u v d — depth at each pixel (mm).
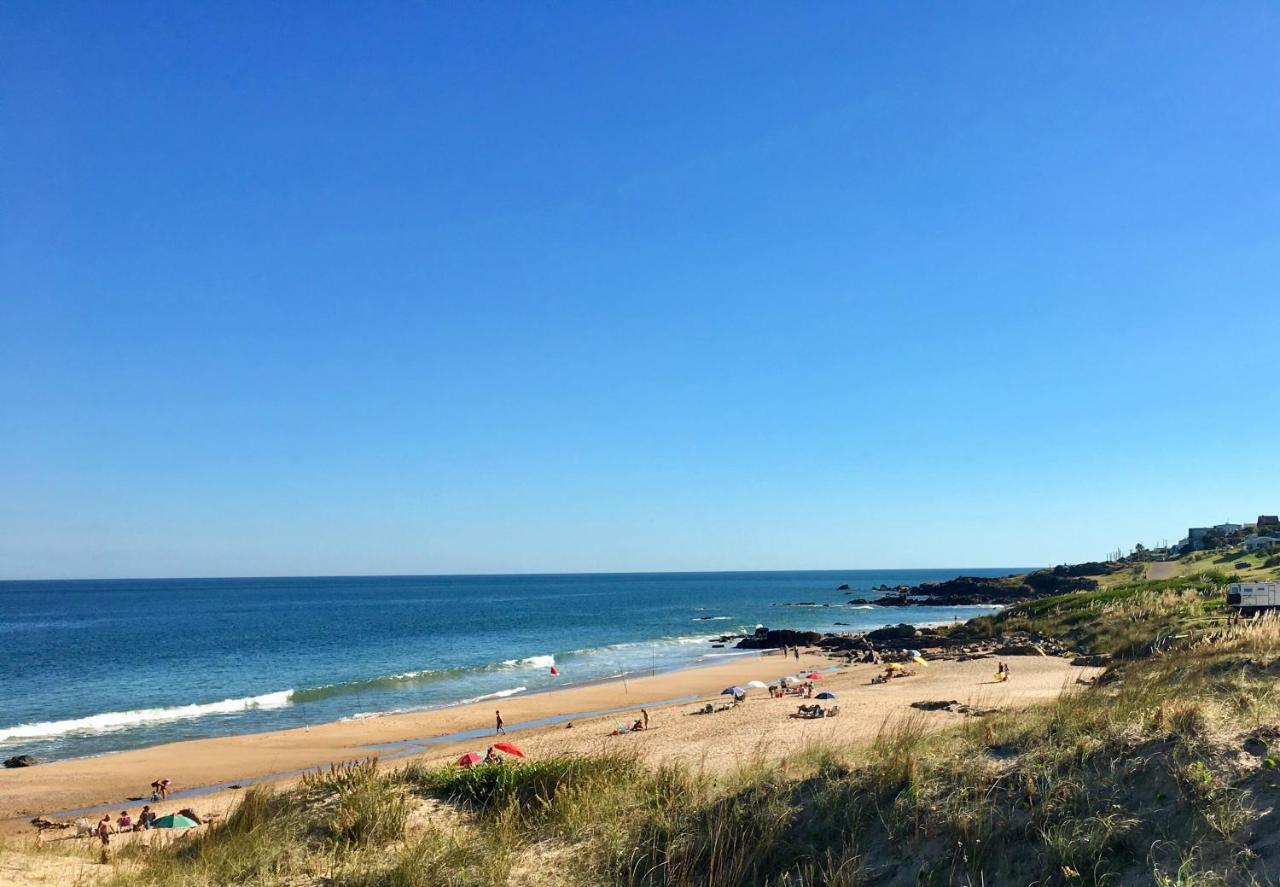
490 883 8500
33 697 48000
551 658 61719
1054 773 8297
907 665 42688
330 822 10586
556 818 10344
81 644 78000
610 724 31484
